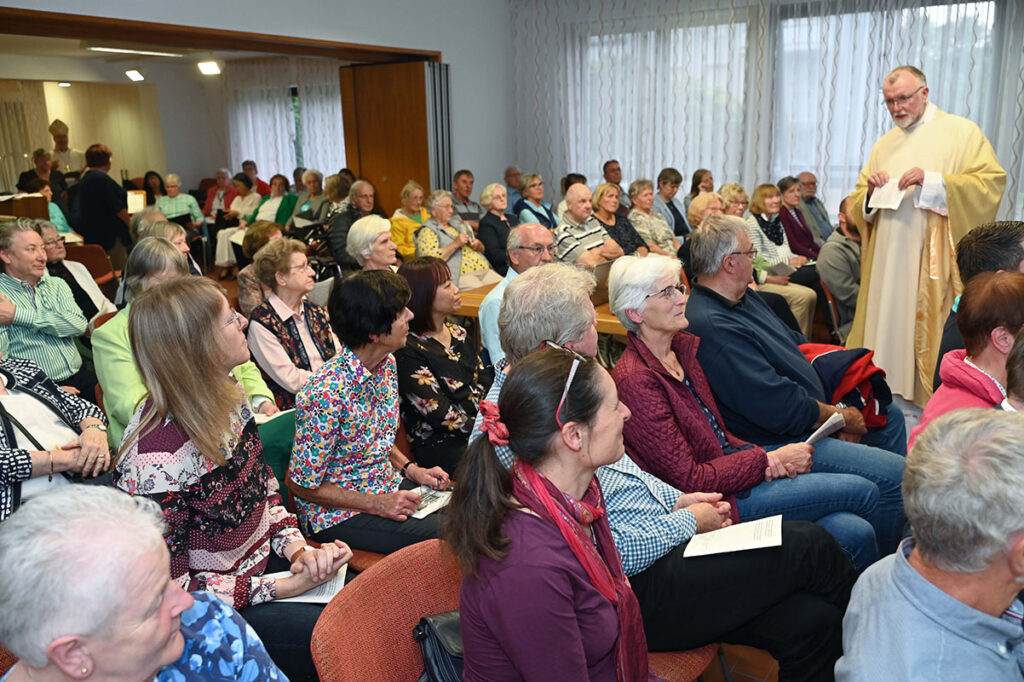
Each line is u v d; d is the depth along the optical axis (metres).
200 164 12.60
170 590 1.04
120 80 11.34
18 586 0.92
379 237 3.98
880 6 6.88
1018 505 0.97
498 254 6.30
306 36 6.33
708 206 5.68
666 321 2.14
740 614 1.61
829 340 5.27
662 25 7.92
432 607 1.51
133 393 2.40
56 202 7.56
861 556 2.05
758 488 2.18
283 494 2.16
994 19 6.51
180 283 1.61
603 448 1.32
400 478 2.26
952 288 3.92
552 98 8.66
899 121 4.00
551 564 1.22
